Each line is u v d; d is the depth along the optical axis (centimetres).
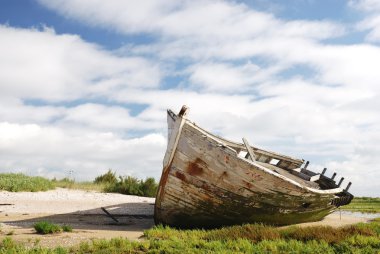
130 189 2259
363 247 782
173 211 1110
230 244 782
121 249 725
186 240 834
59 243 800
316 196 1192
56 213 1383
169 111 1230
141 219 1352
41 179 2297
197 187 1066
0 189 1923
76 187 2273
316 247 768
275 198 1103
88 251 729
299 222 1299
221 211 1099
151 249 739
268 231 897
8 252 660
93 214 1405
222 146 1033
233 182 1052
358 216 1703
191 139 1058
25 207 1485
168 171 1088
